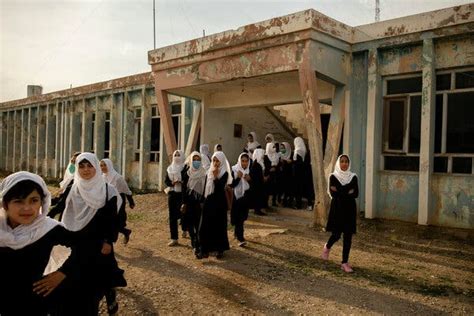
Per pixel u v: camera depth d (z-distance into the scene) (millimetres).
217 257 6586
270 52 9297
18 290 2369
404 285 5453
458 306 4766
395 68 9211
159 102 12297
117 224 3912
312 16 8414
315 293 5090
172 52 11414
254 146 12195
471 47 8125
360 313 4504
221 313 4438
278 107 16328
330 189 6137
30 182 2379
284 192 10828
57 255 2885
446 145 8586
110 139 17406
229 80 10344
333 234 6324
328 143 9781
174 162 7562
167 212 11242
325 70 9031
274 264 6297
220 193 6551
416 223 8781
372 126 9352
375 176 9406
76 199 3832
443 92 8602
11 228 2408
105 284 3678
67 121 20312
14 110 25297
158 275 5695
